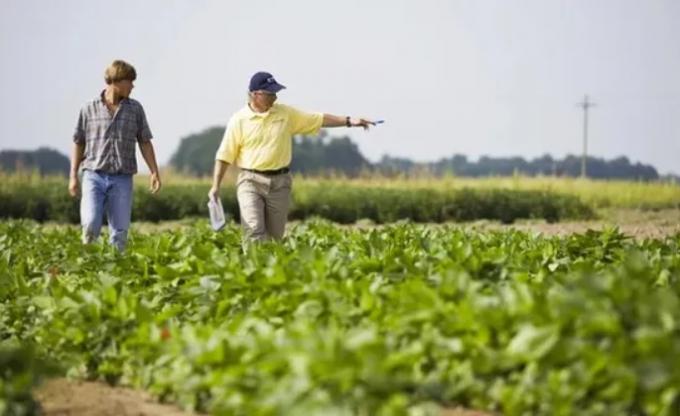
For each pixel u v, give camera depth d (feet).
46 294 86.89
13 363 63.31
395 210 286.46
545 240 107.04
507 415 60.80
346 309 71.46
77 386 73.56
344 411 54.80
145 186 283.59
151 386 70.03
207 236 117.08
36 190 288.51
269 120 111.55
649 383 56.85
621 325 60.23
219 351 64.64
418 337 64.95
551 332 59.77
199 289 83.35
